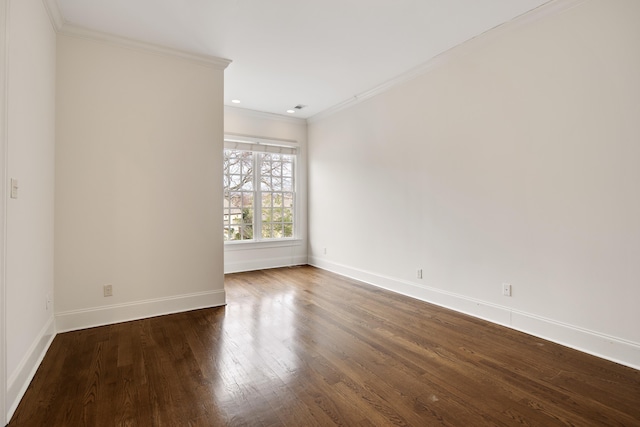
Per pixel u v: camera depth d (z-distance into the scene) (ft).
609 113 7.51
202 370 7.06
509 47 9.41
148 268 10.38
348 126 16.05
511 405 5.84
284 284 14.67
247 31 9.70
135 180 10.16
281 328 9.48
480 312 10.31
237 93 14.93
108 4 8.32
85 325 9.45
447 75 11.23
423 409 5.72
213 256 11.50
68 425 5.29
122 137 9.96
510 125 9.42
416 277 12.53
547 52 8.58
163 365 7.27
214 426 5.27
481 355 7.79
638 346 7.14
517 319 9.33
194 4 8.38
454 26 9.48
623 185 7.33
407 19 9.11
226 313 10.78
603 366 7.23
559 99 8.36
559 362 7.42
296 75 12.92
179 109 10.86
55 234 9.05
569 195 8.21
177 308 10.85
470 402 5.93
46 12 7.98
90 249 9.52
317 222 18.53
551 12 8.44
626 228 7.30
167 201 10.68
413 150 12.57
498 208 9.76
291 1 8.30
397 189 13.33
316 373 6.95
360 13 8.82
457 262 11.00
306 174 19.35
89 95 9.50
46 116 8.11
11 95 5.70
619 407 5.76
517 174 9.27
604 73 7.57
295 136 18.97
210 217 11.43
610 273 7.55
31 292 6.90
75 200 9.32
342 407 5.78
